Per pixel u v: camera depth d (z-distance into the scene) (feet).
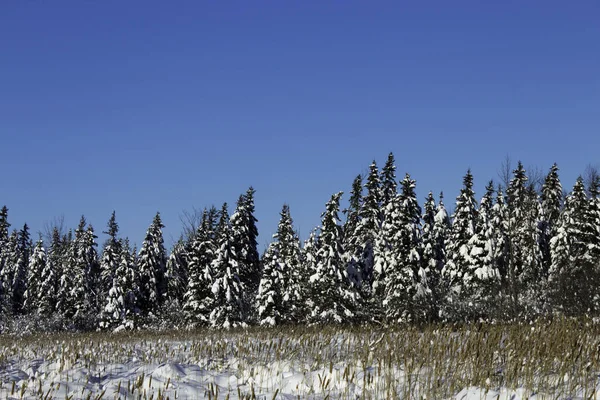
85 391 33.63
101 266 197.06
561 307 98.12
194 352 50.26
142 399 31.91
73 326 171.22
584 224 144.87
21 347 63.16
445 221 177.47
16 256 233.76
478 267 134.10
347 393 30.45
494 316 99.30
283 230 162.91
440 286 135.33
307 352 44.75
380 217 154.71
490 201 172.65
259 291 136.05
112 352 54.03
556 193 180.86
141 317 167.12
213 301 135.44
